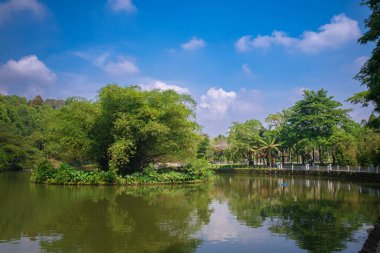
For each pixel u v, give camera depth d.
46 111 88.19
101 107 36.72
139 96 35.12
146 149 38.56
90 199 23.02
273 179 47.78
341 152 49.31
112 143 36.25
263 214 18.25
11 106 77.75
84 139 36.47
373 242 10.70
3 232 13.65
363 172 41.66
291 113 60.81
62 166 34.47
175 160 43.47
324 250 11.59
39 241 12.38
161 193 27.95
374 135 39.22
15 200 21.97
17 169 60.75
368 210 19.50
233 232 14.05
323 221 16.34
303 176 53.44
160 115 36.25
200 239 12.91
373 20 17.52
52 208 19.14
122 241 12.47
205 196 26.34
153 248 11.68
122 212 18.36
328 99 56.72
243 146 68.00
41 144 67.94
